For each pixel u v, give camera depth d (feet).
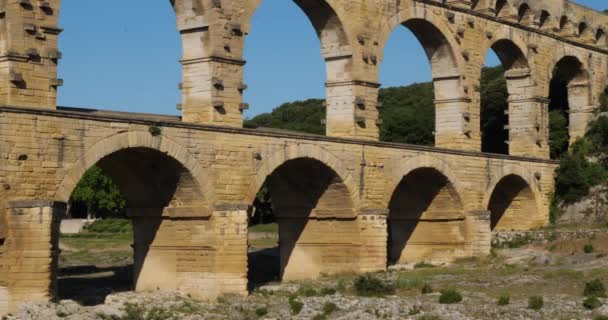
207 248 217.97
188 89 227.20
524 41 319.88
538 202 322.14
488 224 290.76
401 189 288.10
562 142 380.37
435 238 288.10
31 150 186.19
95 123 195.00
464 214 285.43
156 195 222.28
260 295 220.64
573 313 179.63
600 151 346.74
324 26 257.75
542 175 323.78
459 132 289.74
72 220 497.87
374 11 263.49
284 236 260.62
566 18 345.72
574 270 236.63
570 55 345.51
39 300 185.06
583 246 274.57
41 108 188.14
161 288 225.15
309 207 255.70
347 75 257.34
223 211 217.36
